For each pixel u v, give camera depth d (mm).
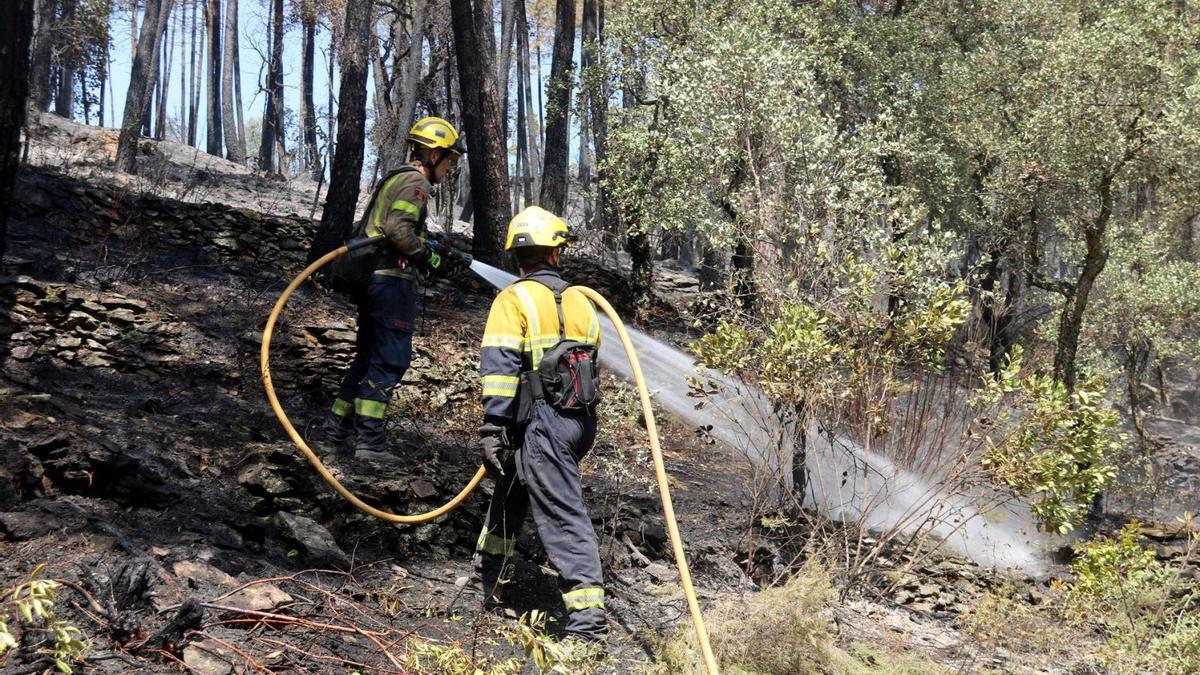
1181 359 21219
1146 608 4602
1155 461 12711
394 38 22641
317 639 3051
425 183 4566
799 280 5715
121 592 2836
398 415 6031
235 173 22109
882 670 3793
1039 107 13633
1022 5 16578
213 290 7762
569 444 3502
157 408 5012
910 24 17781
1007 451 4570
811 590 3699
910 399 5379
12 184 4590
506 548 3846
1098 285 17750
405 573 3908
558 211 16891
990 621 4422
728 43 10398
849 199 6793
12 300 5820
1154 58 12555
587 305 3666
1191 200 13648
